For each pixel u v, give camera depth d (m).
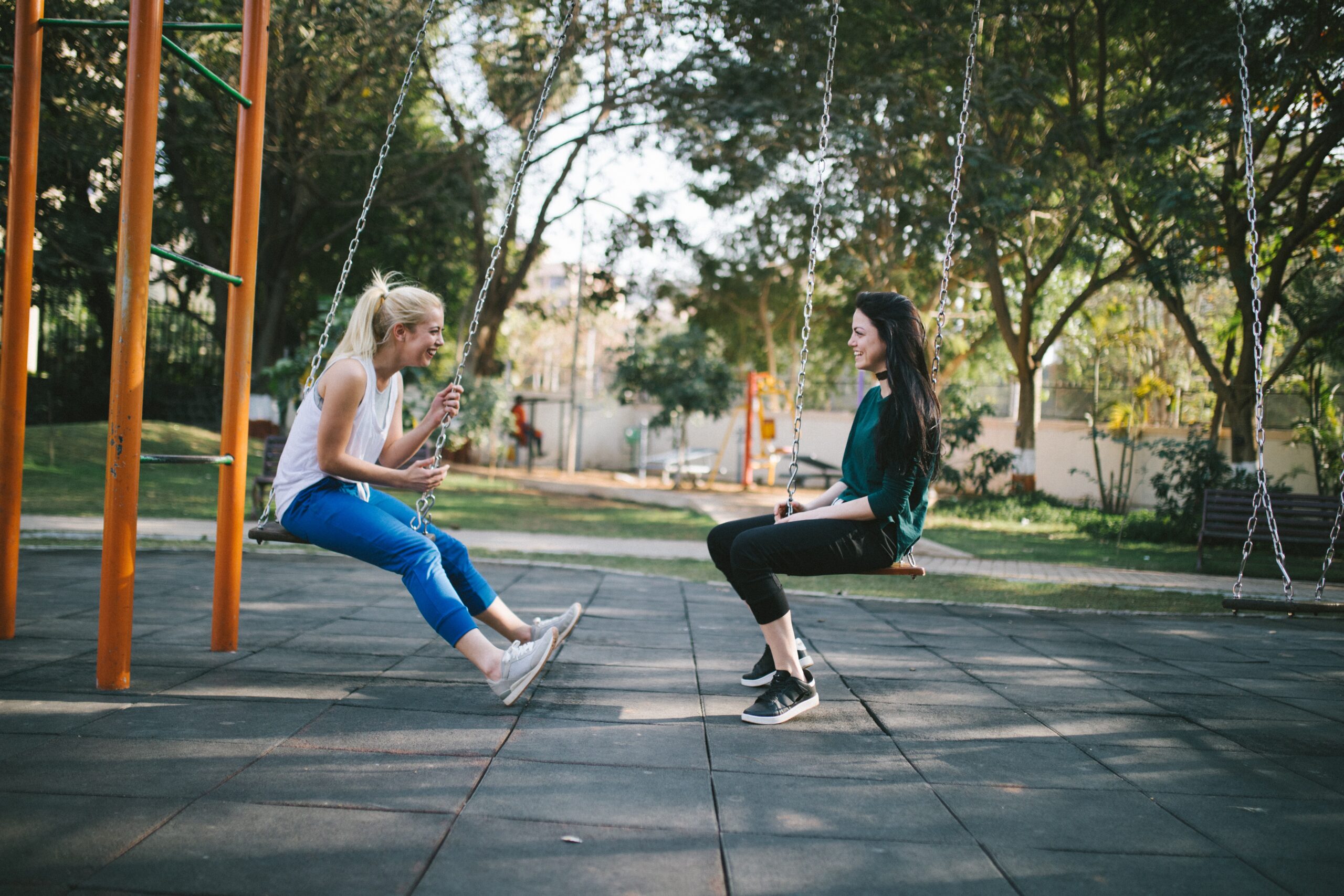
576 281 23.91
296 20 12.50
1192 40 10.98
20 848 1.92
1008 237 14.69
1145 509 18.08
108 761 2.47
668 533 11.07
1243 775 2.76
